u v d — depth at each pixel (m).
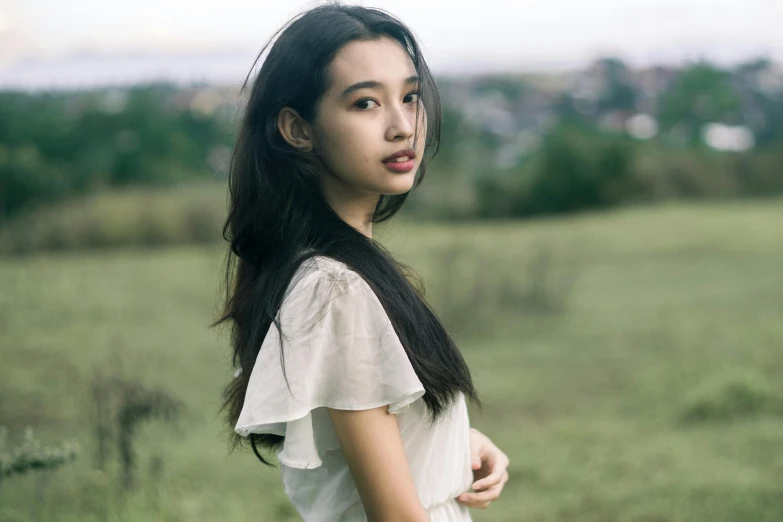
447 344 1.25
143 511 3.26
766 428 4.63
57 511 3.17
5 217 15.74
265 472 3.99
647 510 3.66
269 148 1.25
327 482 1.25
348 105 1.21
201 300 8.88
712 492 3.79
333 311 1.13
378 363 1.14
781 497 3.72
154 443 4.21
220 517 3.38
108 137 22.20
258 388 1.14
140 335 7.02
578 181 19.08
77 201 15.57
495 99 53.38
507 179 19.72
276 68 1.25
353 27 1.22
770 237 12.41
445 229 15.45
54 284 9.17
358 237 1.22
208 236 14.38
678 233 13.23
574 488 3.95
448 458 1.27
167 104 25.56
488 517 3.67
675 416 4.96
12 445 4.04
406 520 1.13
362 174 1.22
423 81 1.29
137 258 12.34
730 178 20.30
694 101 38.94
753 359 6.06
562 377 6.00
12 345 6.25
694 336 6.96
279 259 1.22
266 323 1.20
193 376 5.77
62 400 4.94
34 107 22.72
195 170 22.66
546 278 8.95
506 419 5.09
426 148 1.45
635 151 20.20
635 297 8.73
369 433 1.13
